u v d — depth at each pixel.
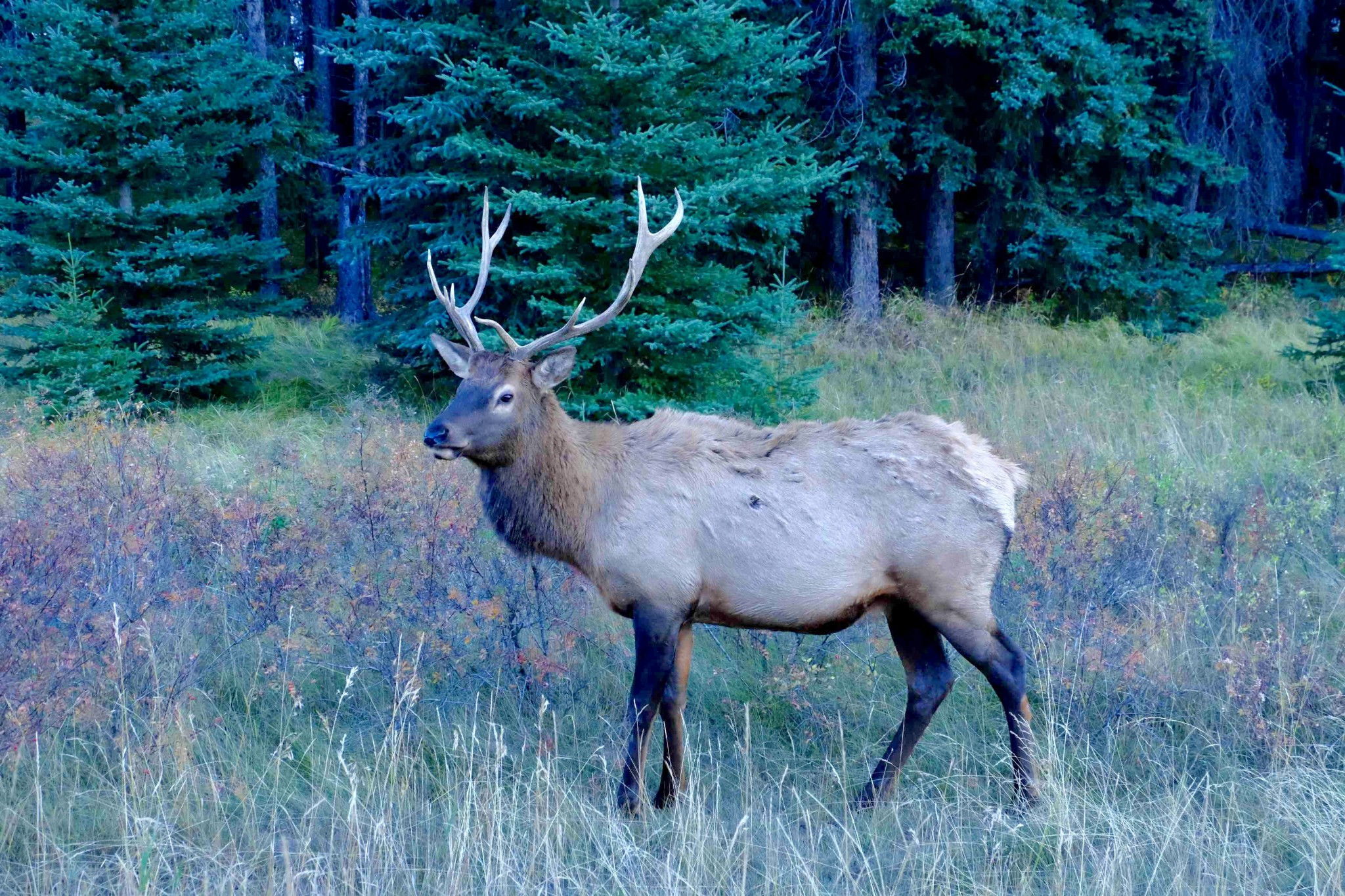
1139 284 31.30
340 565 11.44
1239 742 9.30
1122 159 32.12
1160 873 7.54
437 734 9.55
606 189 19.59
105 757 8.52
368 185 20.94
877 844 8.17
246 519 11.64
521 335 19.98
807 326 29.78
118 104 22.22
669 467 8.88
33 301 21.19
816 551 8.66
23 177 35.06
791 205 20.33
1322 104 46.00
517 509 9.05
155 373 22.23
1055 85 28.70
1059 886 7.30
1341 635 10.92
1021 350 28.33
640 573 8.74
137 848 7.28
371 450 14.19
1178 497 14.18
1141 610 11.04
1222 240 38.28
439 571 10.88
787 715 10.32
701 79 19.77
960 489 8.77
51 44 21.42
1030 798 8.64
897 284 37.31
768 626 8.95
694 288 19.59
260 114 31.36
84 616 9.32
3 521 10.50
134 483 12.40
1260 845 7.81
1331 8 43.50
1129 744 9.59
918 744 9.74
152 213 22.11
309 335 30.80
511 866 7.31
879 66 32.84
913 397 23.56
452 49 20.67
